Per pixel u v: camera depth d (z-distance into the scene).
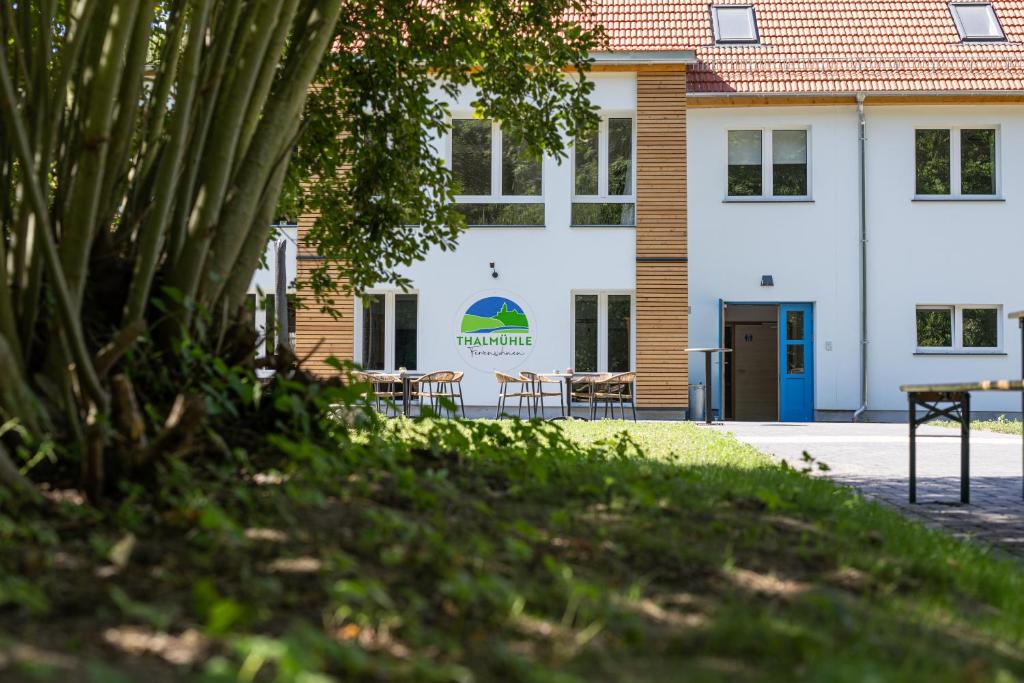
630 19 22.61
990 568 4.59
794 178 21.36
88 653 2.42
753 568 3.92
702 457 9.53
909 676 2.58
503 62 9.55
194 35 5.20
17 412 4.25
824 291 21.08
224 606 2.25
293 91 6.14
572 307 20.17
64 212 5.34
